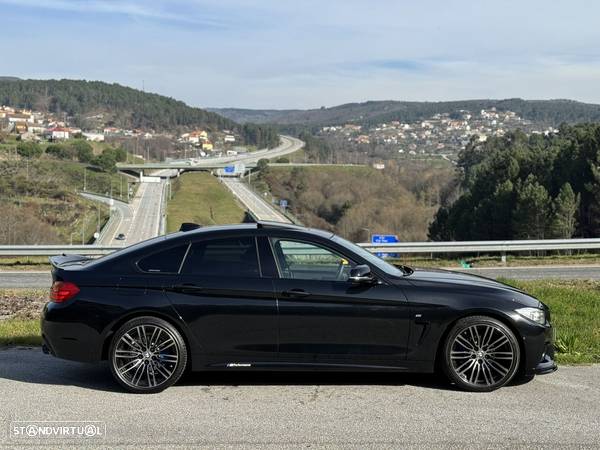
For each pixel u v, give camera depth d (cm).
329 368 532
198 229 573
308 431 439
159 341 532
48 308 543
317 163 14475
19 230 5675
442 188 10206
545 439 425
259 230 554
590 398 512
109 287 537
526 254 3075
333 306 527
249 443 418
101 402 504
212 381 560
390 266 571
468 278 575
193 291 532
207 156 19912
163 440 424
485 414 473
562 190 4362
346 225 8031
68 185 9438
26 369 600
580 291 1088
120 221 7512
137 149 19150
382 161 15825
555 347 661
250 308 529
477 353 530
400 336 529
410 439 425
